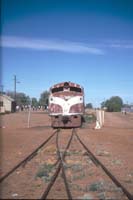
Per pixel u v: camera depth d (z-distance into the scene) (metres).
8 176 13.27
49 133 32.22
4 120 57.12
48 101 38.81
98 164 15.94
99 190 11.56
